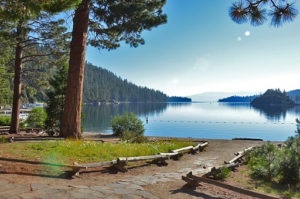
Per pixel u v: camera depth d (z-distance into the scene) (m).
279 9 4.27
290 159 5.79
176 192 4.51
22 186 3.87
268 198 3.95
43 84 19.80
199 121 46.19
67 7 6.03
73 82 11.05
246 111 84.94
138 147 9.17
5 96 32.16
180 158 8.85
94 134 17.84
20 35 14.10
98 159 6.83
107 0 11.76
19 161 5.59
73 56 11.16
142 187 4.64
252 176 6.48
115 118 18.27
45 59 17.92
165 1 12.49
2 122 21.22
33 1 5.48
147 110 92.94
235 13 4.55
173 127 35.62
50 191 3.75
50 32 15.83
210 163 8.11
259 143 13.77
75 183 4.52
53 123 14.53
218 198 4.31
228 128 34.12
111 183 4.77
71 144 8.34
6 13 5.60
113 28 12.93
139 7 11.48
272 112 77.31
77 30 11.20
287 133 28.73
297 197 4.48
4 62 19.31
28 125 22.47
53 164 5.61
